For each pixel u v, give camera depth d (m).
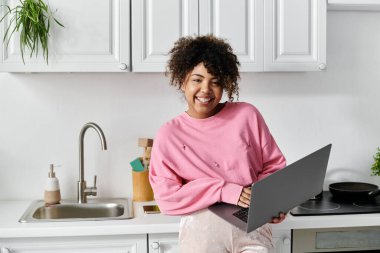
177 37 2.21
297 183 1.51
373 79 2.65
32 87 2.49
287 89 2.60
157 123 2.55
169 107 2.55
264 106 2.59
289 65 2.28
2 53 2.15
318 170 1.60
